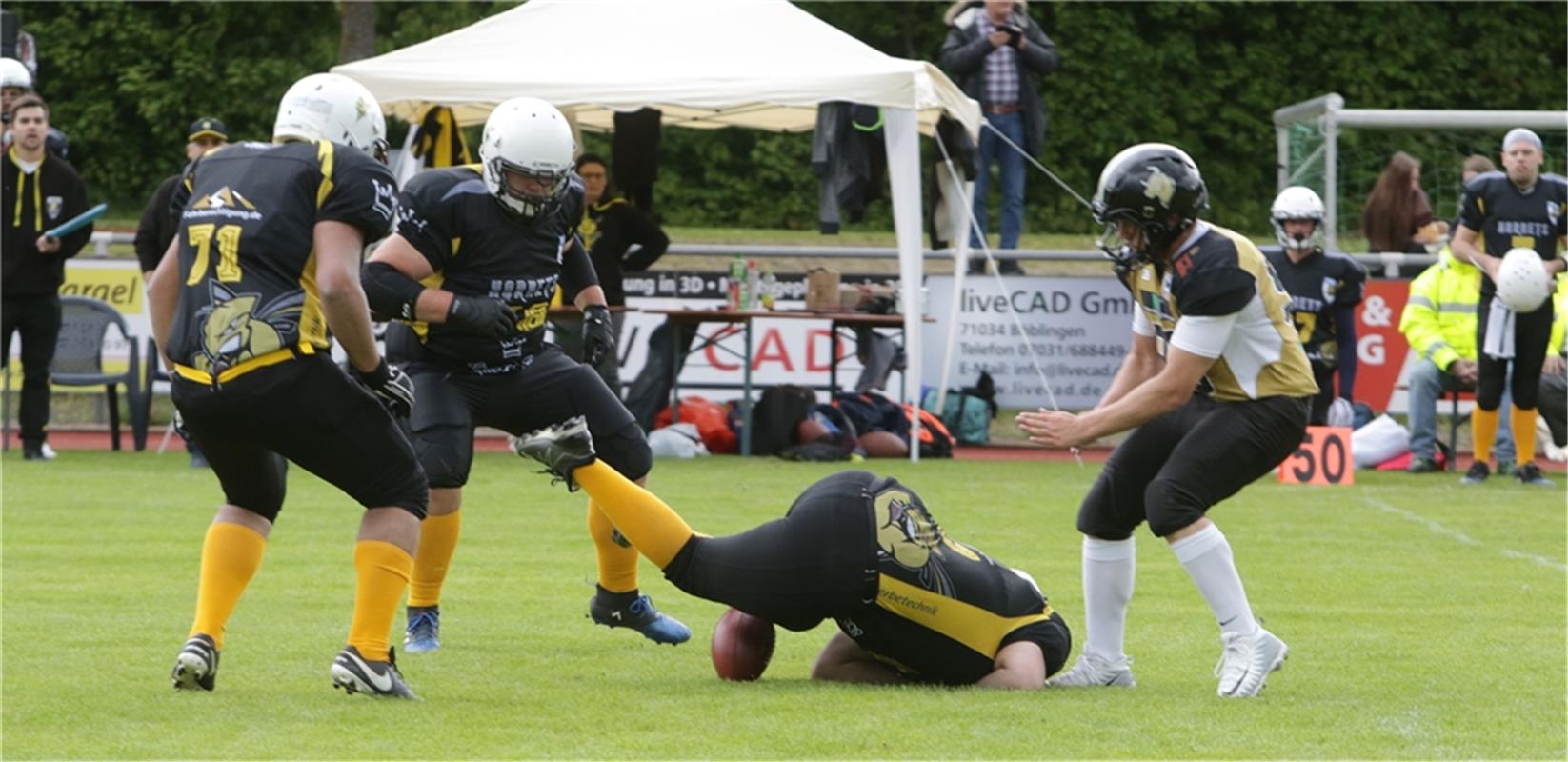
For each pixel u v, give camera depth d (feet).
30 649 55.42
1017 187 145.69
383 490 47.80
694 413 131.85
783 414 127.65
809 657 56.90
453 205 55.67
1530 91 258.37
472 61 122.52
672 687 50.83
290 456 46.85
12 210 116.37
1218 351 48.91
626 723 45.29
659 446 127.44
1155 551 83.51
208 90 255.09
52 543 80.28
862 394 131.54
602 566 57.82
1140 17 254.47
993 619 50.47
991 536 86.89
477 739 43.24
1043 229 245.04
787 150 257.96
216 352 45.85
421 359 58.49
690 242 194.59
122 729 44.04
